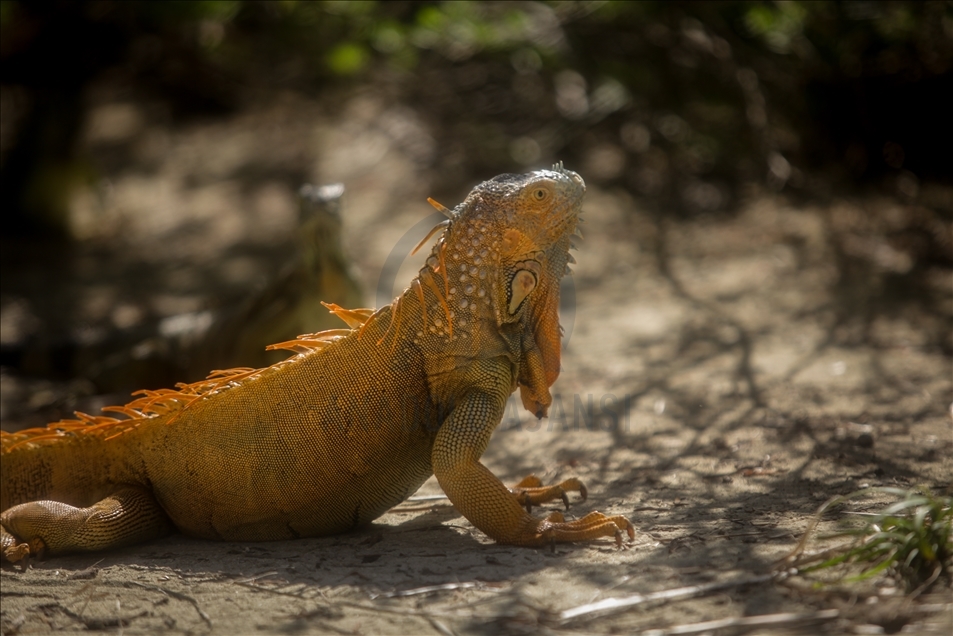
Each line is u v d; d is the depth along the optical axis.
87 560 6.07
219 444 6.30
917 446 7.61
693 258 15.61
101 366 11.55
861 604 4.66
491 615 4.84
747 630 4.50
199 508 6.37
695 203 18.00
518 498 6.53
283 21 15.73
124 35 18.30
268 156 22.44
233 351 10.54
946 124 18.03
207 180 22.09
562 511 6.68
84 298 16.12
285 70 19.97
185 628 4.94
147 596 5.36
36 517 6.07
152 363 11.36
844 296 13.24
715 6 16.64
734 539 5.68
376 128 21.52
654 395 9.94
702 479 7.17
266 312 10.31
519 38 16.47
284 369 6.28
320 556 5.92
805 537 5.26
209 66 20.00
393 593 5.20
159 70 22.20
